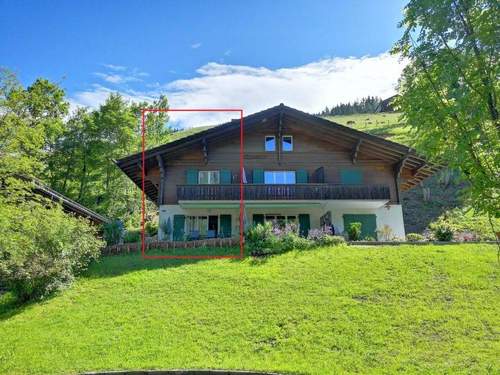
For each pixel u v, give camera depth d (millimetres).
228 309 13008
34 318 13438
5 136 15867
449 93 6348
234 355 10336
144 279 16234
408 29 7039
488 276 14359
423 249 17750
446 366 9328
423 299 12883
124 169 26156
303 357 10102
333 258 17172
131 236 24594
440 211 35344
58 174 37906
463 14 6480
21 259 14867
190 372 9367
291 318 12156
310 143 27125
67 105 35656
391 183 26703
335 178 26578
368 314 12094
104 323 12602
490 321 11273
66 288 15883
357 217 26234
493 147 6195
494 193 6418
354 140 26328
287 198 24688
